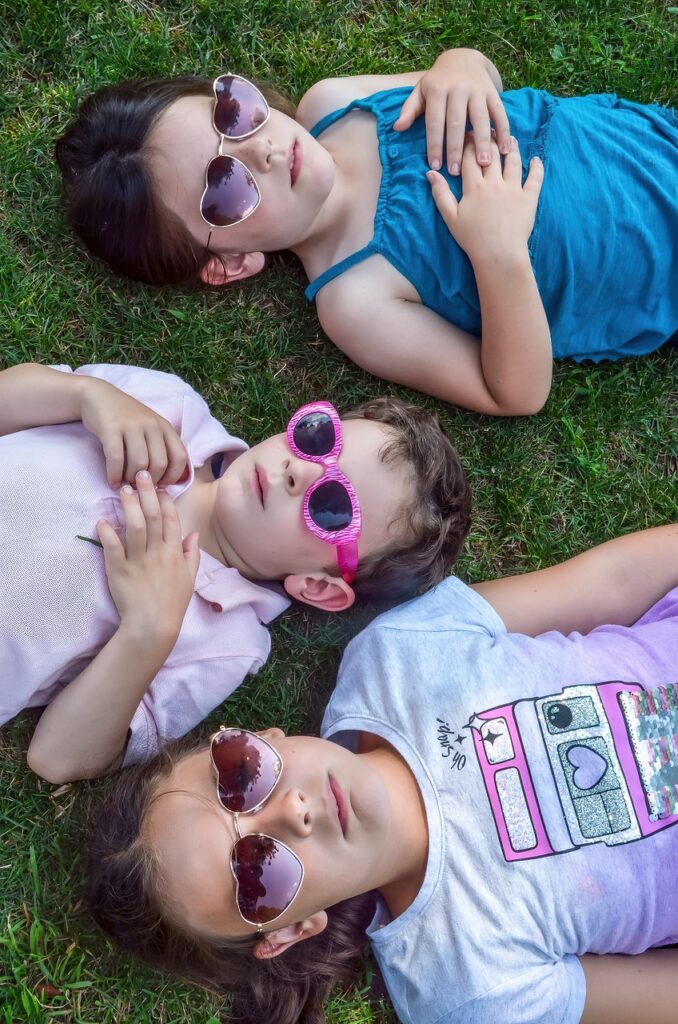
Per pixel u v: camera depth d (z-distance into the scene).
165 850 1.61
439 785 1.82
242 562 2.02
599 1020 1.84
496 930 1.77
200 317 2.25
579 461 2.32
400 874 1.82
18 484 1.81
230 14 2.26
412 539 1.97
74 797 2.05
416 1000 1.81
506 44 2.40
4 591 1.77
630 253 2.14
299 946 1.89
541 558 2.29
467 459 2.31
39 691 1.89
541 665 1.92
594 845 1.81
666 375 2.38
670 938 1.90
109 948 2.00
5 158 2.18
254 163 1.96
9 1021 1.94
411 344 2.12
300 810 1.62
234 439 2.06
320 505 1.90
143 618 1.78
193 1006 2.02
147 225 2.02
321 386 2.30
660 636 1.99
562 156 2.13
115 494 1.86
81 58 2.22
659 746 1.86
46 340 2.17
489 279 2.03
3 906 2.00
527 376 2.11
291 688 2.20
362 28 2.36
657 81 2.41
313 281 2.16
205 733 2.13
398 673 1.92
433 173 2.04
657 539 2.12
